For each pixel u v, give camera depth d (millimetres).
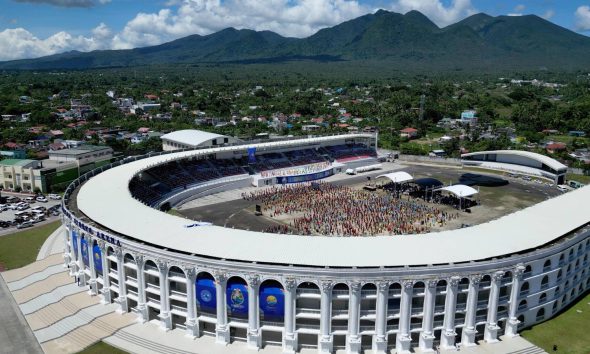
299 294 68250
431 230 119562
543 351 70875
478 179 173750
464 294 71938
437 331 71688
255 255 69812
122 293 79750
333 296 68000
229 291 69812
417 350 70250
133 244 74500
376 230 118875
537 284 76562
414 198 150375
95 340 73375
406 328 68875
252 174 175625
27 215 137625
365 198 150000
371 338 70312
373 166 199125
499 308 74125
